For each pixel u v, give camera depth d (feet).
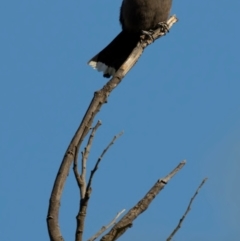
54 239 19.92
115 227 20.84
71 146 21.98
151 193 21.50
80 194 20.84
